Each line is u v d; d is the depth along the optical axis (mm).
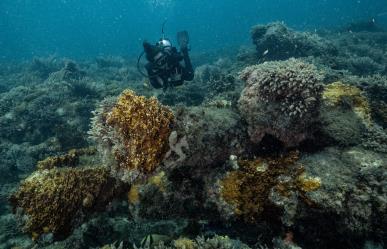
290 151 2295
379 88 3428
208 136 2221
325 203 1892
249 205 2104
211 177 2297
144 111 2168
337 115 2480
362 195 1914
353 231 1882
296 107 2133
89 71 11250
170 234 2252
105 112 2465
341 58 7551
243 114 2363
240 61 9375
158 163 2146
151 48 4145
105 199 2365
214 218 2230
